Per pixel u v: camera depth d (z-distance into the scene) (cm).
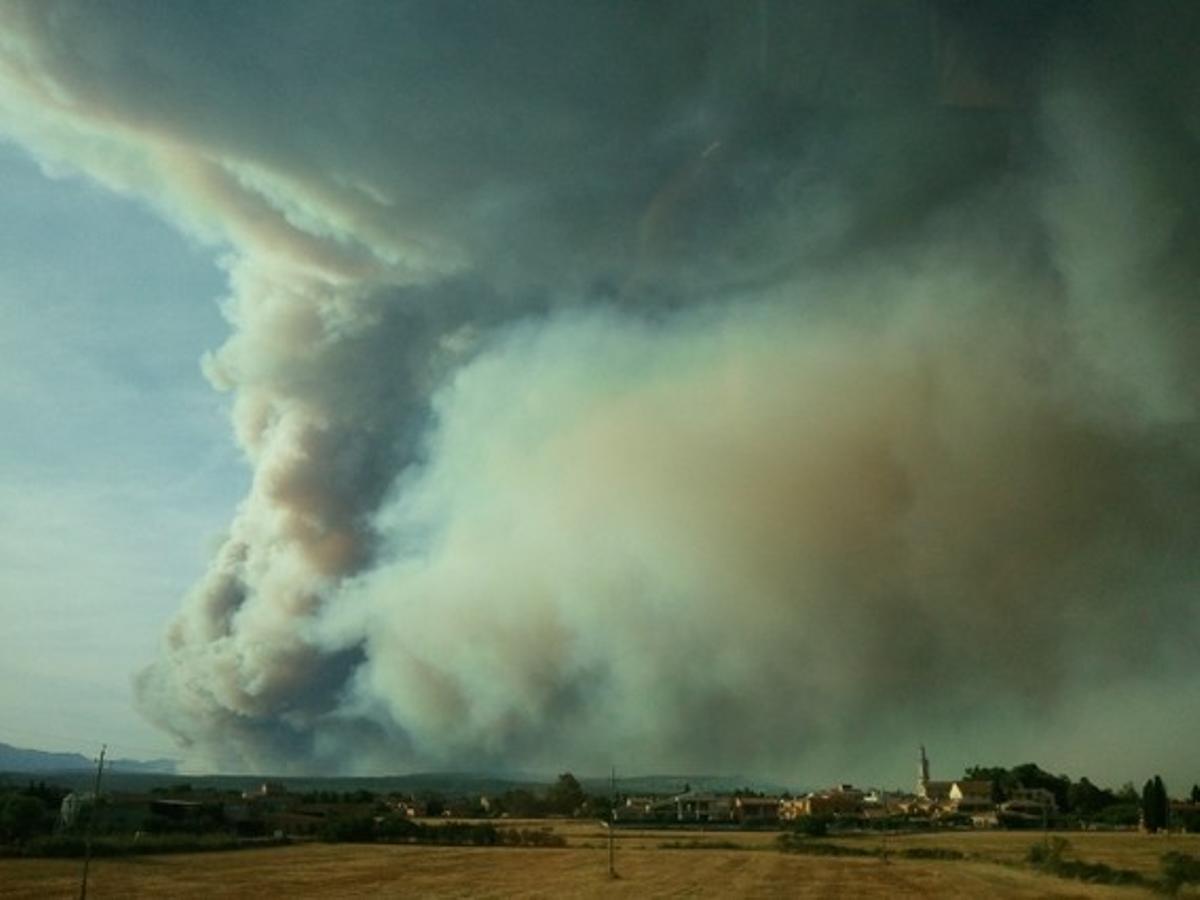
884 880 3978
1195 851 5231
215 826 6525
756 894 3412
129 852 4988
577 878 4003
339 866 4491
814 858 5272
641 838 7144
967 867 4684
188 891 3359
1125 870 4112
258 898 3181
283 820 6856
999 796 11256
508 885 3691
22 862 4397
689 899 3234
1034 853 5084
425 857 5100
